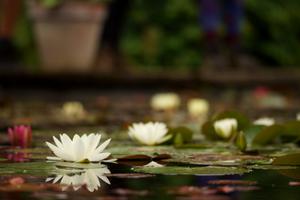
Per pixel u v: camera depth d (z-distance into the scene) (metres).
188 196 2.03
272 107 8.84
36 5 9.61
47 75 9.88
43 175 2.42
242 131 3.72
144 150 3.36
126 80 10.31
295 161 2.82
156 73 10.68
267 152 3.35
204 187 2.21
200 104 7.26
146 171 2.53
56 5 9.55
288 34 15.98
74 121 6.05
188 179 2.41
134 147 3.51
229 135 3.91
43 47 9.82
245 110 8.02
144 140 3.60
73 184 2.24
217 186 2.24
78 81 9.94
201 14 11.48
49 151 3.35
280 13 15.80
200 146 3.52
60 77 9.89
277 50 15.72
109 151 3.29
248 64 14.72
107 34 10.94
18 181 2.24
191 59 15.00
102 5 9.76
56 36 9.71
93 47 10.01
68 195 2.04
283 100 9.50
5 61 13.17
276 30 15.77
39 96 9.87
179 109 8.48
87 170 2.55
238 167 2.71
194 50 15.11
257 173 2.57
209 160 2.96
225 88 10.89
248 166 2.76
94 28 9.85
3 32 12.34
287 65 15.88
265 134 3.70
